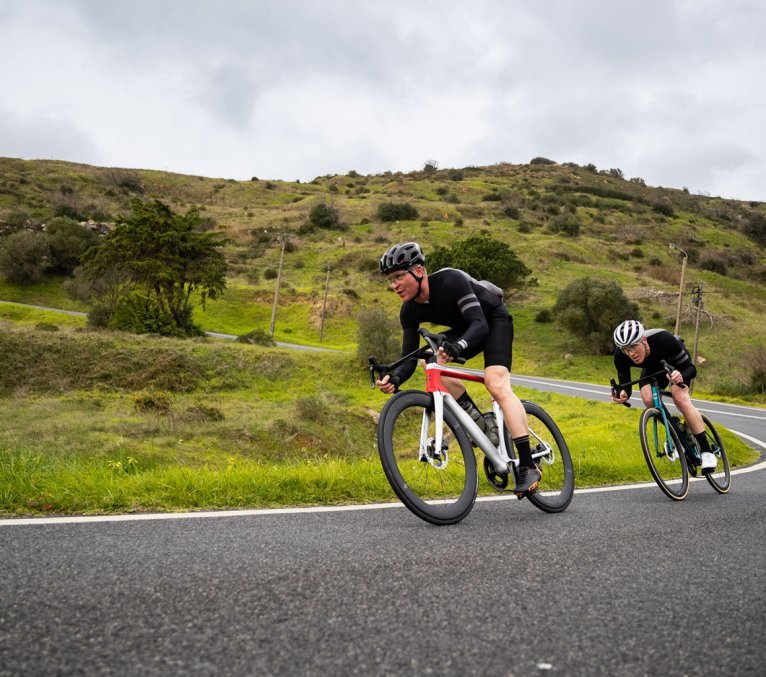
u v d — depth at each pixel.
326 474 4.56
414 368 3.58
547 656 1.50
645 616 1.82
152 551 2.40
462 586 2.06
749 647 1.59
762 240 115.44
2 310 48.16
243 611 1.73
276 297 51.44
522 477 3.63
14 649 1.41
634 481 6.23
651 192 159.62
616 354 5.28
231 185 133.38
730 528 3.45
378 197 119.69
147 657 1.41
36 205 97.69
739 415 22.09
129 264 38.59
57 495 3.51
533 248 81.31
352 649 1.49
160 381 28.27
